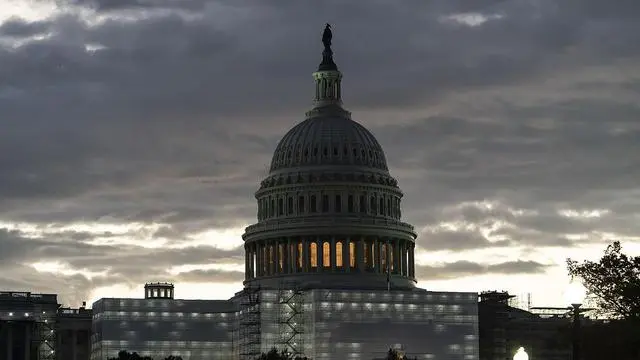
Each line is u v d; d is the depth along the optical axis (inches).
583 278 7155.5
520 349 4864.7
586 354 7214.6
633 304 7057.1
